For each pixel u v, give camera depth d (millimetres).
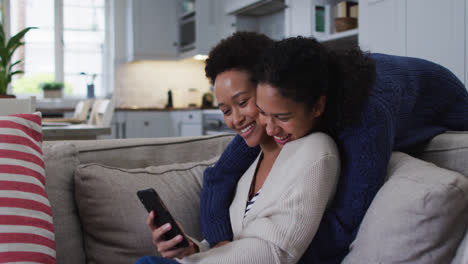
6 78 2203
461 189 717
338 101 851
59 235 1140
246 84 939
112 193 1180
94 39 5914
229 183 1124
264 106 841
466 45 2338
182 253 872
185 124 5199
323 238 865
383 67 1028
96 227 1177
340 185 887
